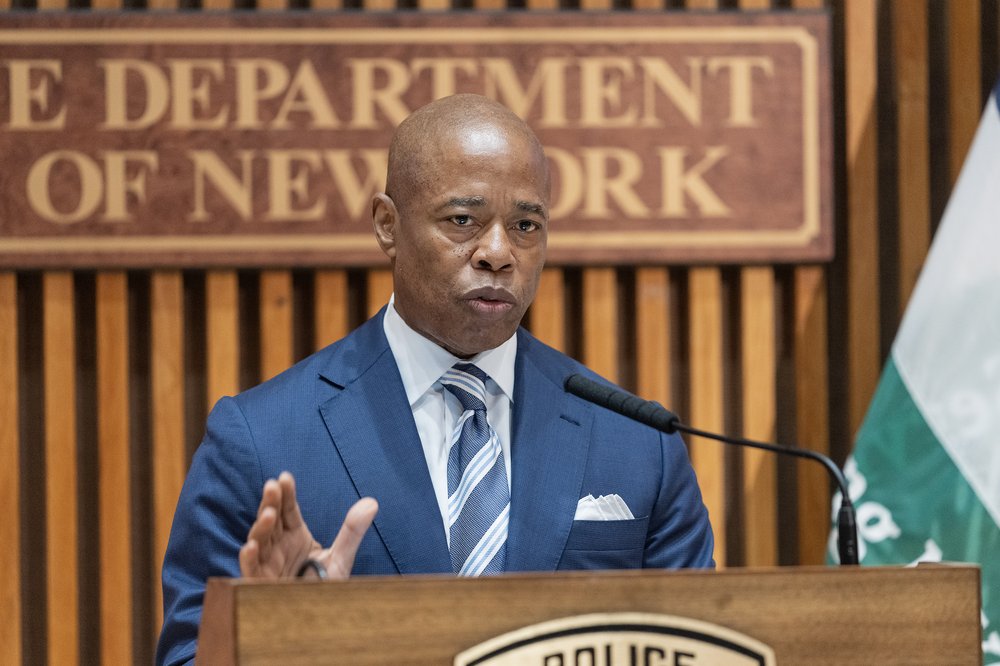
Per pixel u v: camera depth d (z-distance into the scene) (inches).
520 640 142.4
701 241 397.1
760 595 149.1
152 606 390.0
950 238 357.4
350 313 400.5
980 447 344.2
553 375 238.5
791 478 409.1
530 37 393.7
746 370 401.4
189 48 386.3
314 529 212.7
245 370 398.3
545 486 221.9
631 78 396.8
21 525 388.2
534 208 217.9
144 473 393.7
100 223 382.9
